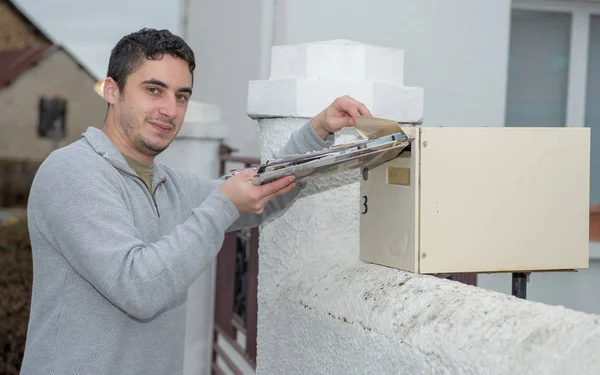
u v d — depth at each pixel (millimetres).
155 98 1985
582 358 1263
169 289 1758
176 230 1819
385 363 1811
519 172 1960
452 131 1922
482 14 4793
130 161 2041
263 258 2637
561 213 1983
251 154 5609
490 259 1956
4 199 28453
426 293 1792
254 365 3588
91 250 1758
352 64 2432
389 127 1977
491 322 1515
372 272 2115
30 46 29094
